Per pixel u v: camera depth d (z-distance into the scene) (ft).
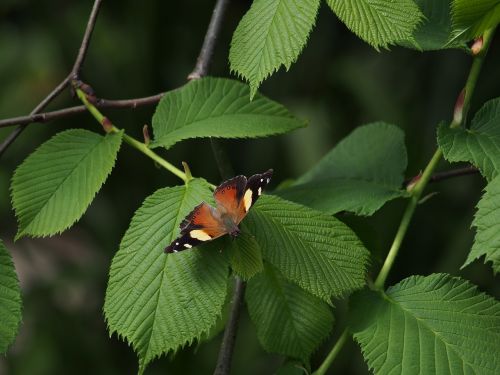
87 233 10.23
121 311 5.14
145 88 9.54
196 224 5.14
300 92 9.68
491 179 5.25
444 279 5.29
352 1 5.21
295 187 5.56
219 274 5.15
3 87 10.38
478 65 5.36
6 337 5.17
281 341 5.42
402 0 5.21
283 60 5.18
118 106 5.44
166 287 5.15
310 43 9.68
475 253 5.13
